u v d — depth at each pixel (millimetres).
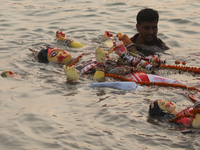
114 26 8148
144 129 3326
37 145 3096
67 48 6434
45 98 4176
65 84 4656
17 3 10977
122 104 3910
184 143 3035
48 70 5266
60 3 10914
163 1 10773
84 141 3133
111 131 3297
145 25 5875
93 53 6035
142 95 4172
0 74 5051
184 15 8930
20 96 4246
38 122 3537
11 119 3619
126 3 10586
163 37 7156
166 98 4047
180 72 5055
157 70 5137
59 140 3168
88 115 3658
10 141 3178
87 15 9273
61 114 3709
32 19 9008
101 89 4434
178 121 3396
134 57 5051
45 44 6707
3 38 7207
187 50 6238
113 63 5121
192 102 3600
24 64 5543
